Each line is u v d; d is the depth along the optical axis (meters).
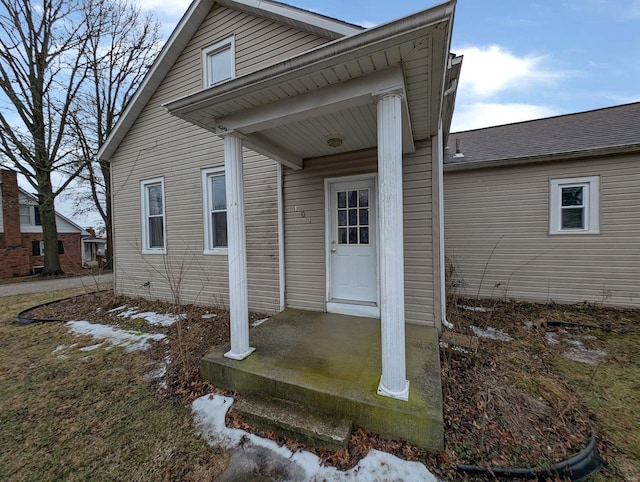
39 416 2.26
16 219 12.05
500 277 5.59
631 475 1.57
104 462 1.80
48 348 3.66
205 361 2.62
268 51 4.23
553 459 1.65
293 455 1.80
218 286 5.05
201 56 4.95
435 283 3.47
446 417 2.01
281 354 2.71
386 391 1.99
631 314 4.47
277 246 4.43
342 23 3.48
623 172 4.71
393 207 1.94
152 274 5.83
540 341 3.46
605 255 4.86
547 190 5.23
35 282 9.95
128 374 2.90
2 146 9.48
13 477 1.70
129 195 6.10
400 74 1.89
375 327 3.44
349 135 3.21
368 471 1.65
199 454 1.84
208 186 5.13
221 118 2.66
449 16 1.50
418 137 3.36
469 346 3.02
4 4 8.66
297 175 4.25
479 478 1.57
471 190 5.78
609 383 2.52
